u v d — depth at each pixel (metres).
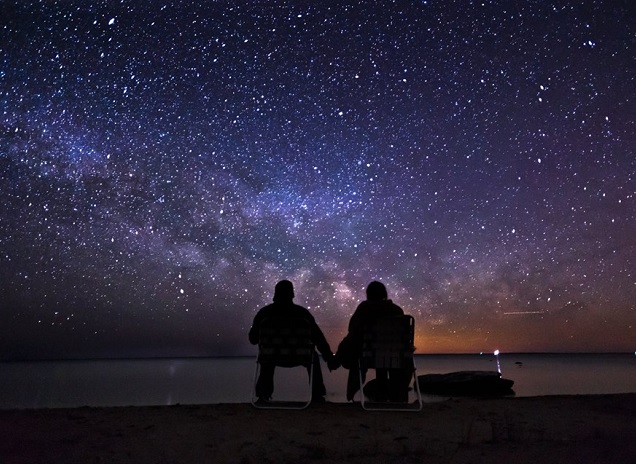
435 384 6.80
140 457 3.12
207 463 3.00
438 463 2.99
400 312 5.31
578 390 7.21
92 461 3.04
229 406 4.85
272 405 4.91
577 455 3.14
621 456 3.11
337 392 7.24
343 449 3.28
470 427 3.76
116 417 4.24
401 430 3.81
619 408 4.64
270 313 5.21
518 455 3.14
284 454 3.19
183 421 4.09
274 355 5.03
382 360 5.04
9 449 3.29
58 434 3.67
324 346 5.32
